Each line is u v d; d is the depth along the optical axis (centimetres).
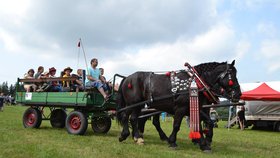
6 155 692
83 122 1070
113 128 1440
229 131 1809
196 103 852
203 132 915
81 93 1091
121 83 1027
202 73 877
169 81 908
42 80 1209
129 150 822
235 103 848
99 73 1174
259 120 2167
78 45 1164
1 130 1109
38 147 788
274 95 1945
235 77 855
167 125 1964
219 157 791
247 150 948
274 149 1003
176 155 782
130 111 989
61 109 1310
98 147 845
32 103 1230
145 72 983
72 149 797
